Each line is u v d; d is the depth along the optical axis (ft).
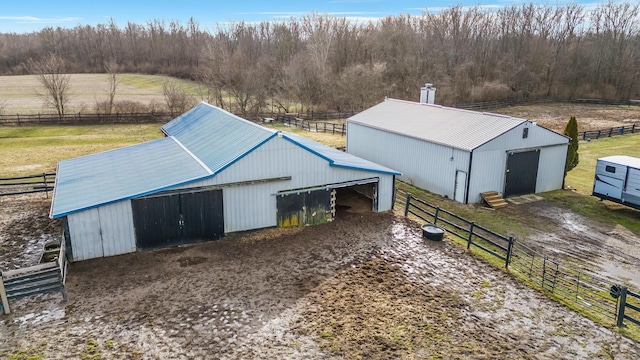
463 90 203.21
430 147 78.28
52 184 75.25
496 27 239.50
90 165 63.41
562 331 37.22
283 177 54.95
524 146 75.20
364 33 230.68
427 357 33.06
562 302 41.96
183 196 50.14
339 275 45.14
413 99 195.11
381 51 213.25
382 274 45.62
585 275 48.96
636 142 122.11
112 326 35.94
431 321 37.63
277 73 202.08
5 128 130.21
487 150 71.20
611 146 117.39
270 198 55.11
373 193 64.13
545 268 49.16
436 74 205.57
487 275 46.44
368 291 42.16
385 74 203.92
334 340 34.68
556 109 191.83
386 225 59.06
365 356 32.94
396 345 34.30
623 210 71.92
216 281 43.42
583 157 106.22
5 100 175.32
